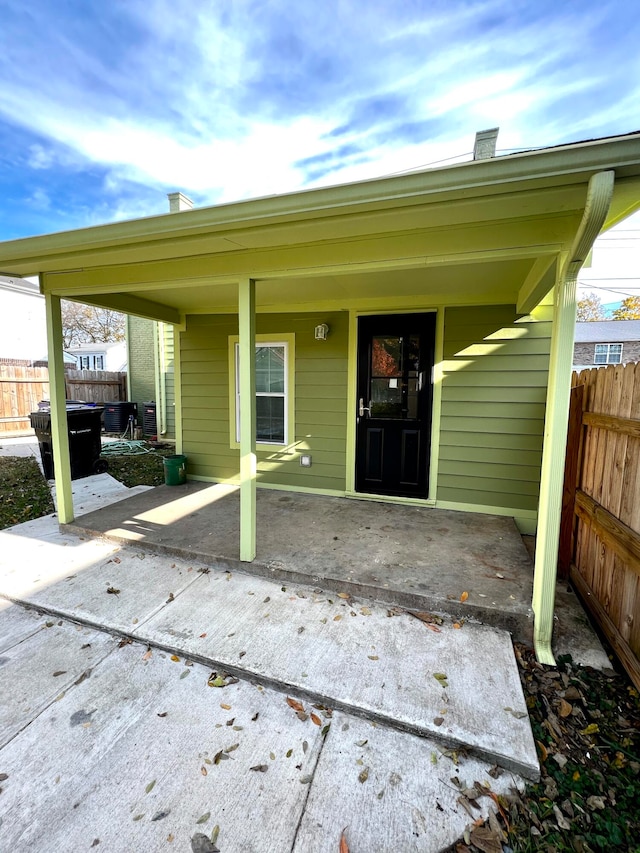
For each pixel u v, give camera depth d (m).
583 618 2.80
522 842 1.44
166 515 4.20
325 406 4.85
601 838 1.46
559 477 2.34
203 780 1.63
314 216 2.21
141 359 12.09
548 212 2.13
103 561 3.37
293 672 2.14
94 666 2.25
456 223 2.29
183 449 5.70
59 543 3.71
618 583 2.41
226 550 3.33
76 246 2.76
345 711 1.96
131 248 2.79
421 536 3.66
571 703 2.06
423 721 1.86
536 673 2.27
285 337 4.92
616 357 18.86
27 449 8.40
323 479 4.95
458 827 1.48
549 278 2.73
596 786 1.65
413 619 2.60
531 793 1.61
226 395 5.37
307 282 3.63
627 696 2.12
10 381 10.02
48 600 2.81
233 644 2.36
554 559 2.37
